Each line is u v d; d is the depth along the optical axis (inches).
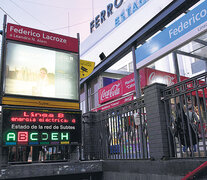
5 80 249.3
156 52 311.7
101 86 484.4
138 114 242.4
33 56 272.2
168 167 183.2
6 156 226.5
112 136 270.7
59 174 243.0
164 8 293.3
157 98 203.5
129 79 381.7
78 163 256.5
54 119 255.9
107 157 273.0
